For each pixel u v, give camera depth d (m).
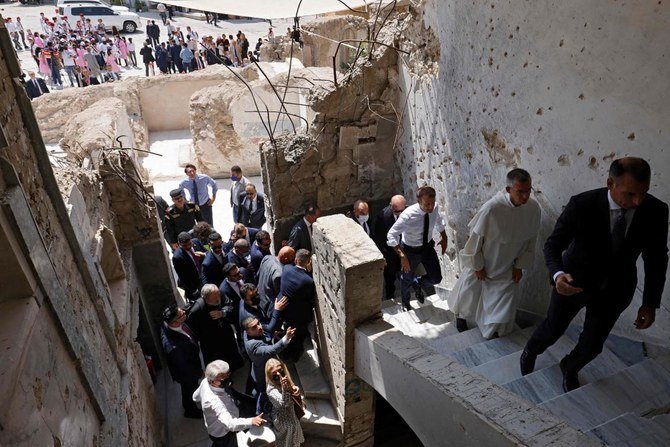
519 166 3.77
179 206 6.84
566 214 2.56
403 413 3.40
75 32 17.31
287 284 4.81
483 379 2.67
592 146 3.04
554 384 3.00
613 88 2.81
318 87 5.77
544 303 3.78
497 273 3.68
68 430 2.12
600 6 2.80
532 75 3.47
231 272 5.28
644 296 2.47
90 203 4.20
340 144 5.92
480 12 3.95
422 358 3.10
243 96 9.43
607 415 2.61
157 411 4.74
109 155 5.22
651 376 2.76
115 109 8.05
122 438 2.98
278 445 4.36
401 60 5.56
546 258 2.65
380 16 6.79
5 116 2.25
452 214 4.96
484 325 3.85
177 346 4.87
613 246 2.43
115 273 4.45
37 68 16.84
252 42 20.41
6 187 2.05
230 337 5.23
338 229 4.22
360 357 4.00
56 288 2.30
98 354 2.94
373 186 6.37
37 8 26.16
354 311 3.93
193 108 9.69
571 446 2.03
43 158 2.62
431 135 5.16
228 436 4.39
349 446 4.87
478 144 4.28
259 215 7.17
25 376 1.76
